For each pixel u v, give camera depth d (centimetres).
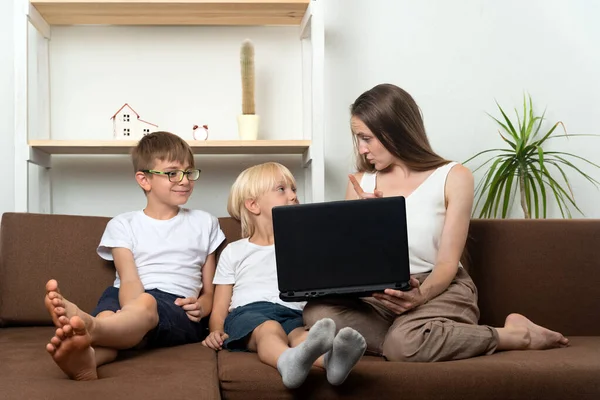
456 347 143
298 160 260
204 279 198
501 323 184
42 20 240
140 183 197
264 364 138
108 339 142
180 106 257
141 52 256
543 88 268
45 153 240
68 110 253
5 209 249
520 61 268
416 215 172
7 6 250
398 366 134
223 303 190
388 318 160
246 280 188
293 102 261
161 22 248
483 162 266
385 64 262
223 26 258
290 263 145
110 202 254
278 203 194
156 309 163
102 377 131
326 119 260
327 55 260
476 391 131
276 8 234
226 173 258
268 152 245
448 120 265
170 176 193
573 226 187
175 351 161
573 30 268
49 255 195
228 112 258
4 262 193
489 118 266
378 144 176
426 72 264
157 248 191
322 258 145
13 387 119
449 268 163
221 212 258
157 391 118
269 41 259
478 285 185
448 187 173
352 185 188
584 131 269
